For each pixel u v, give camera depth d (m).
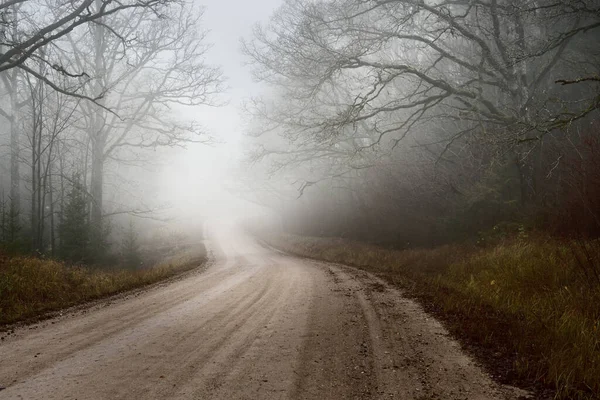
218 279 12.79
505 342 5.31
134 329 6.34
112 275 12.75
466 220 17.55
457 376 4.31
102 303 8.89
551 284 8.02
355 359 4.86
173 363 4.73
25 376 4.32
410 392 3.93
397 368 4.56
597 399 3.68
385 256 17.20
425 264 14.02
